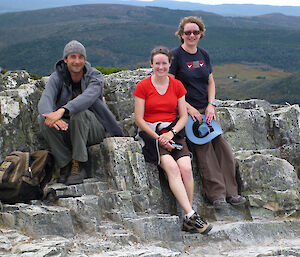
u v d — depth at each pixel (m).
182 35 5.54
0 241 3.46
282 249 4.36
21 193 4.18
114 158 4.69
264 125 6.45
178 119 5.13
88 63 4.98
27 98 5.39
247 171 5.48
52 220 3.83
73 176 4.66
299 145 6.52
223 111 6.22
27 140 5.23
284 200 5.35
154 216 4.35
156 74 4.87
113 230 4.08
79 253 3.50
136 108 4.92
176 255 3.62
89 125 4.80
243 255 4.12
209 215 5.23
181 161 4.74
